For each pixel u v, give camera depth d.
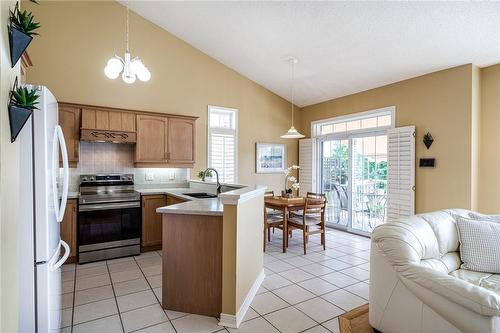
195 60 5.20
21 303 1.58
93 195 3.85
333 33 3.80
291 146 6.51
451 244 2.45
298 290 2.90
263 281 3.12
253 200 2.81
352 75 4.77
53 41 4.00
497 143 3.67
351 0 3.18
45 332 1.63
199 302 2.42
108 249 3.82
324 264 3.68
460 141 3.79
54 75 3.99
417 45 3.63
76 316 2.36
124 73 2.93
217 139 5.43
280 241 4.82
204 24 4.44
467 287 1.57
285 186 6.20
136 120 4.27
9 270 1.19
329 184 6.04
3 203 1.10
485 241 2.38
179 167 4.73
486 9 2.87
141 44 4.65
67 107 3.81
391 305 2.03
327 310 2.51
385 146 4.91
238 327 2.23
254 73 5.60
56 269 1.86
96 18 4.29
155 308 2.51
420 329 1.82
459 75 3.82
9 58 1.18
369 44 3.85
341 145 5.78
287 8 3.56
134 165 4.44
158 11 4.44
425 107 4.20
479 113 3.80
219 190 3.96
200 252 2.41
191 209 2.42
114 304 2.57
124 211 3.94
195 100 5.18
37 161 1.62
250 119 5.86
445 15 3.06
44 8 3.95
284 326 2.25
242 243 2.44
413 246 2.03
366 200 5.24
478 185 3.78
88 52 4.23
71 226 3.63
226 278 2.29
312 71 4.98
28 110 1.22
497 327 1.49
